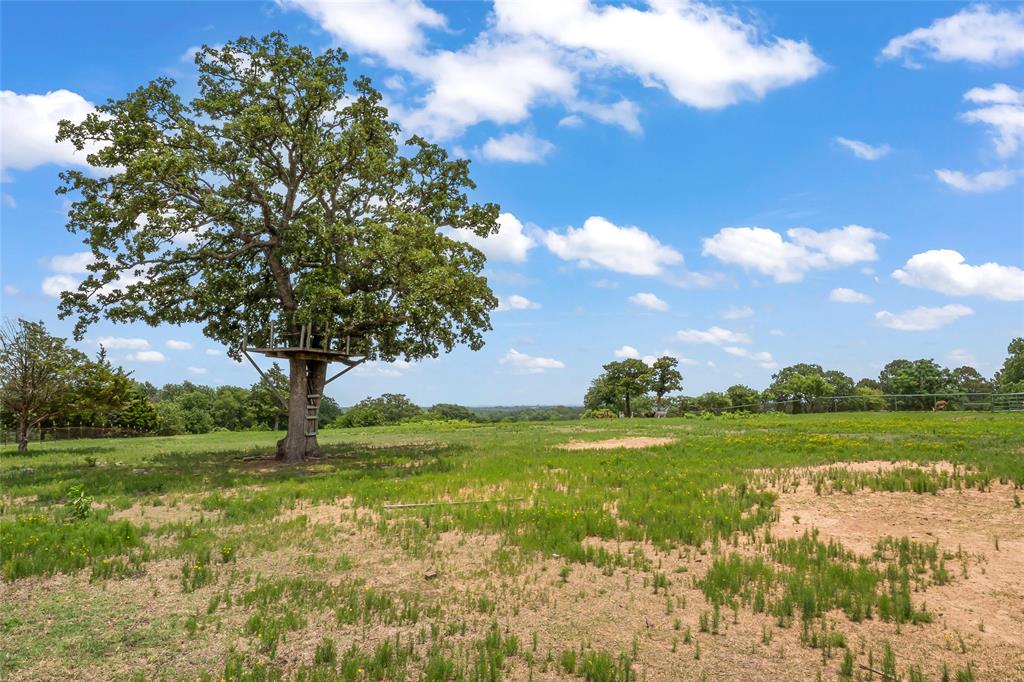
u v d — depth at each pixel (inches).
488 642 248.4
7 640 258.4
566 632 262.7
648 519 425.7
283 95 872.9
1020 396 2026.3
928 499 463.8
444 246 864.9
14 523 433.1
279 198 906.1
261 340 954.1
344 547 386.0
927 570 326.3
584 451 877.2
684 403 3014.3
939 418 1544.0
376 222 862.5
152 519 469.1
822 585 301.7
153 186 767.7
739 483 540.4
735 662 235.5
